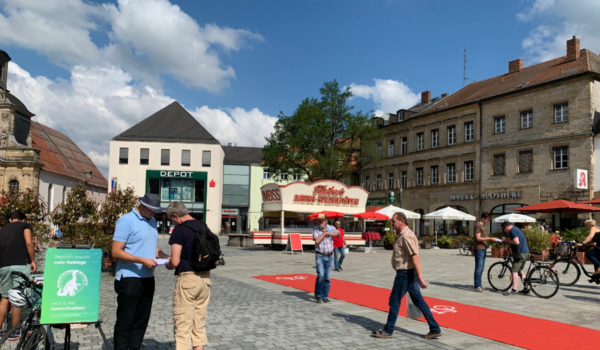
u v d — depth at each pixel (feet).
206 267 17.19
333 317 26.84
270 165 141.59
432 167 138.72
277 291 36.96
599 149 97.60
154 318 26.08
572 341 21.49
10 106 168.55
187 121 192.34
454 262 64.28
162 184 183.32
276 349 19.94
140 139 181.88
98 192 238.07
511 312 28.53
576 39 111.96
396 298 22.29
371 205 160.97
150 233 17.47
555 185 104.88
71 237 44.65
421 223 141.18
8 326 22.33
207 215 184.03
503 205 116.78
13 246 21.33
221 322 25.05
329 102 135.74
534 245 66.23
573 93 102.53
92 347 19.89
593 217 97.04
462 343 21.27
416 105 166.61
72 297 15.81
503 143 117.19
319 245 32.24
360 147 141.08
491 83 134.82
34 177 167.94
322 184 92.02
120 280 16.81
